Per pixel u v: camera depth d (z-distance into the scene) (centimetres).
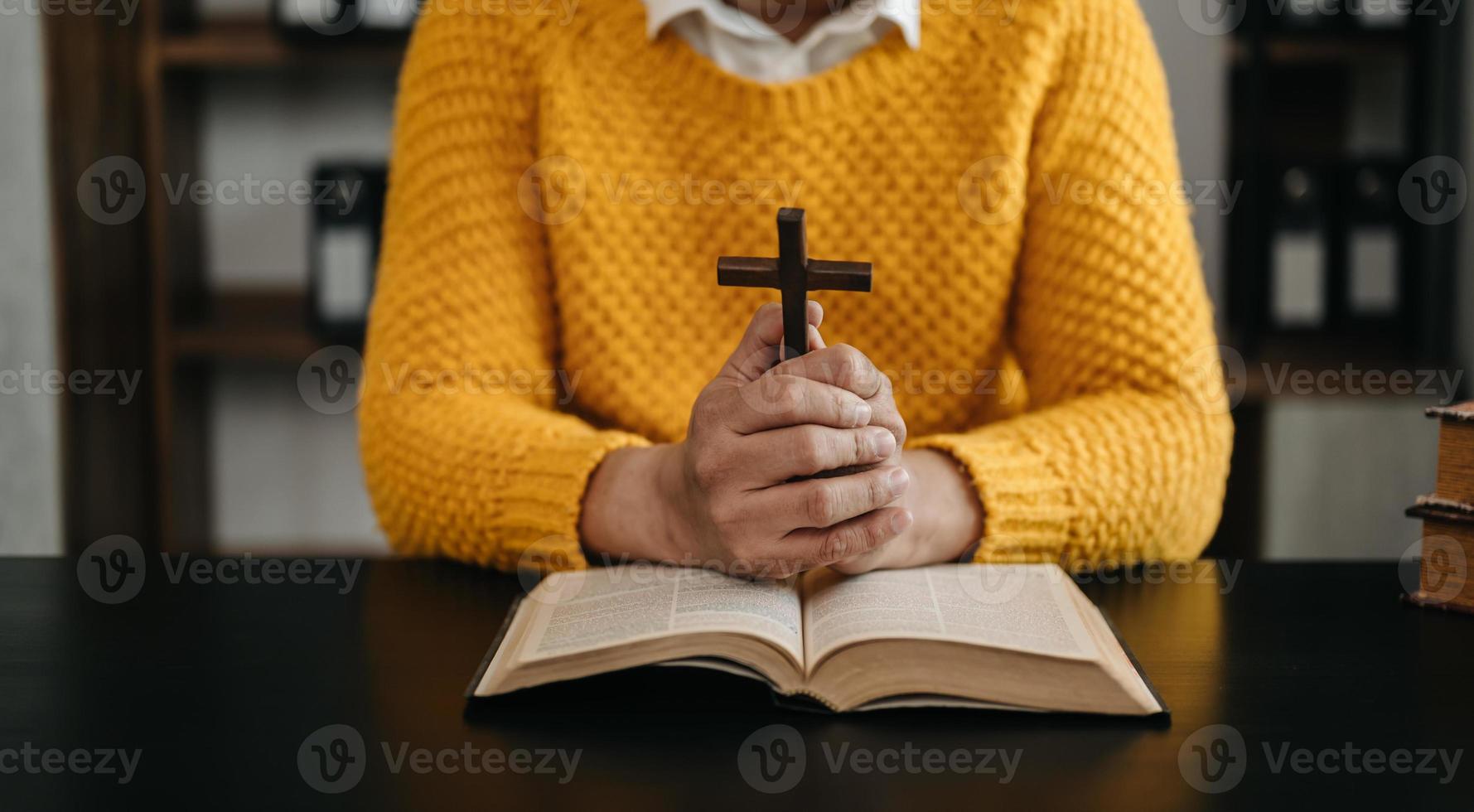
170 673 66
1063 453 87
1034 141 105
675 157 107
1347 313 232
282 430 276
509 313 104
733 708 61
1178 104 233
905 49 105
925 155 105
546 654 61
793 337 71
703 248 107
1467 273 226
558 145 105
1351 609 77
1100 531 87
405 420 97
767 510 70
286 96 270
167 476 243
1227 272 236
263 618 76
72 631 73
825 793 51
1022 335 108
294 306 272
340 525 280
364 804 50
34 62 220
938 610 65
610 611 67
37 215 222
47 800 50
